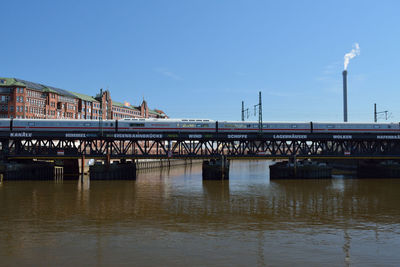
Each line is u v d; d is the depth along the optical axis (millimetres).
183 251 23750
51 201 43781
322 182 66938
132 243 25578
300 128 68375
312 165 72000
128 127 65375
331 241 26297
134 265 21078
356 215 35906
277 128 67875
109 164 67562
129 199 46031
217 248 24453
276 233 28578
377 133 69188
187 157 67188
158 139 67062
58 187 57312
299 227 30688
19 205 40781
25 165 66875
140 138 66500
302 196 49062
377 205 41844
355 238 27125
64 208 39219
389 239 26891
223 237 27312
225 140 69188
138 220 33344
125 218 34219
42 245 25000
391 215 35906
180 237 27250
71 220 33156
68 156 64000
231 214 36344
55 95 125875
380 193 51969
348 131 69062
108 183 64125
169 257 22547
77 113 137000
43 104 121000
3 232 28516
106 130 65250
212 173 69812
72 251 23656
